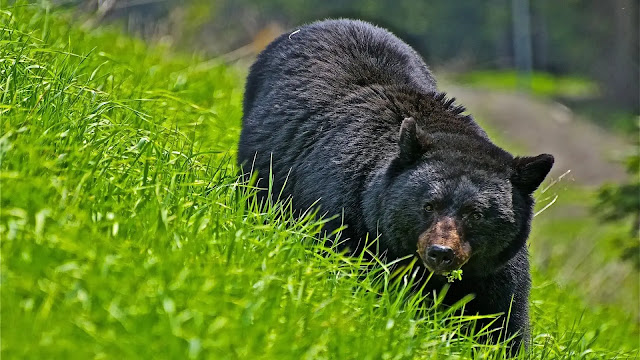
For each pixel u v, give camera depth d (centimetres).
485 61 6569
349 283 912
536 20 6681
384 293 901
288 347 744
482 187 994
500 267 1027
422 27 6078
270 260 869
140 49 1908
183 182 977
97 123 988
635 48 5569
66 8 1716
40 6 1439
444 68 6319
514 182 1030
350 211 1050
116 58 1612
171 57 2155
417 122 1091
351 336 809
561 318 1402
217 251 855
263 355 729
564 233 2912
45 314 680
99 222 818
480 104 4481
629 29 5619
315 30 1280
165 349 688
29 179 813
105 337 679
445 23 6506
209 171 1108
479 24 6594
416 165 1016
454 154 1019
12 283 698
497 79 6162
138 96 1278
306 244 950
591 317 1570
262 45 2417
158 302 726
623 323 1727
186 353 687
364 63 1203
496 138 2252
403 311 896
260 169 1204
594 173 4025
